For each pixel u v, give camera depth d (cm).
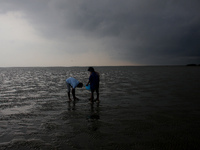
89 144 364
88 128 461
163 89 1220
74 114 601
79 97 948
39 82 1859
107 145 358
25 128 464
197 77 2425
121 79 2173
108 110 653
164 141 375
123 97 926
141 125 480
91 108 688
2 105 740
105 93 1066
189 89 1209
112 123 500
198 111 623
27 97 937
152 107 692
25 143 370
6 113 614
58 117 566
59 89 1269
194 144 361
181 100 827
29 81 2000
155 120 523
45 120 534
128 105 734
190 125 476
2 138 397
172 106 705
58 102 809
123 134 417
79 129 454
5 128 464
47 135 414
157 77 2512
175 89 1215
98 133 425
